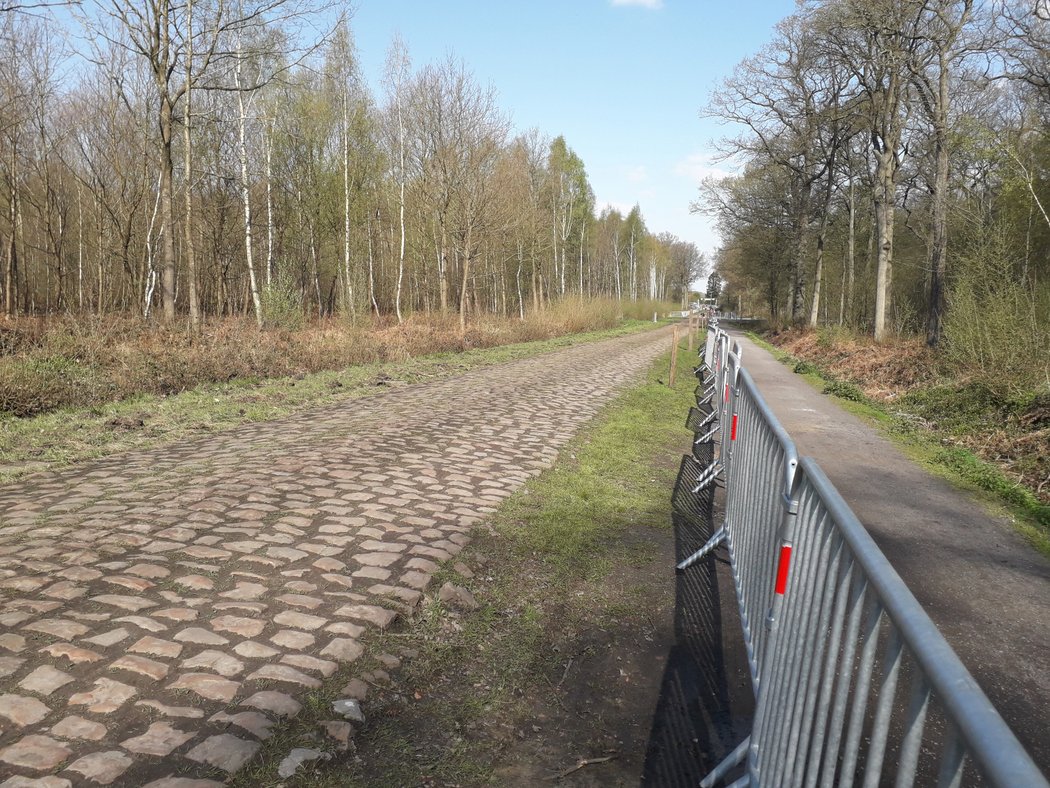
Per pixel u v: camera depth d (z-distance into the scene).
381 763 2.71
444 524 5.34
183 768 2.49
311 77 30.81
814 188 39.00
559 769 2.82
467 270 27.56
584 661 3.71
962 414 11.64
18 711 2.73
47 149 28.52
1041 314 12.55
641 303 72.69
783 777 2.18
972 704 1.06
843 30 23.95
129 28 17.39
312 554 4.55
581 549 5.20
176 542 4.61
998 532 6.20
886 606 1.50
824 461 8.74
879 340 23.02
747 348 31.56
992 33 18.42
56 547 4.41
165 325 16.48
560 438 8.93
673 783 2.79
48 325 15.80
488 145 27.28
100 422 8.60
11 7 11.00
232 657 3.25
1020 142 20.08
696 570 5.05
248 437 8.14
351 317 22.48
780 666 2.44
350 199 34.28
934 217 19.61
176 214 28.22
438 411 10.32
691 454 9.05
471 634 3.82
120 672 3.05
